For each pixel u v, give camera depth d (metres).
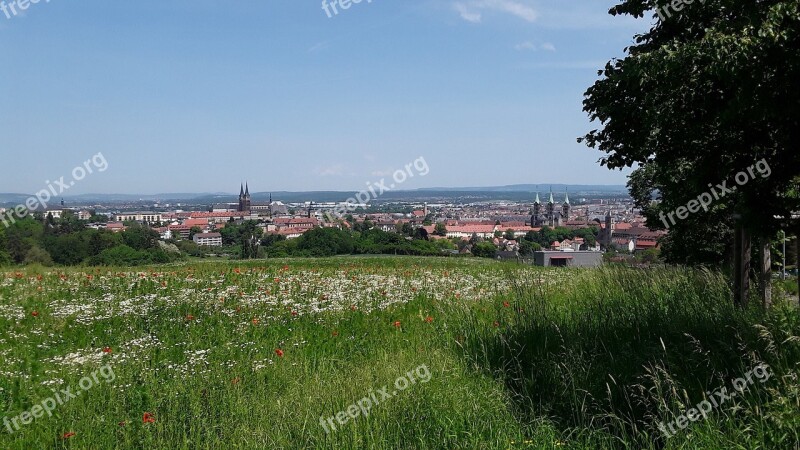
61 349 10.52
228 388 7.92
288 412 7.06
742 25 7.19
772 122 7.76
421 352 9.65
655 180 11.59
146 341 10.80
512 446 6.06
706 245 23.41
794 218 8.73
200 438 6.45
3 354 9.75
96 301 14.93
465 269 26.67
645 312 9.62
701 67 7.70
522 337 9.09
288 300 15.32
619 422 6.21
